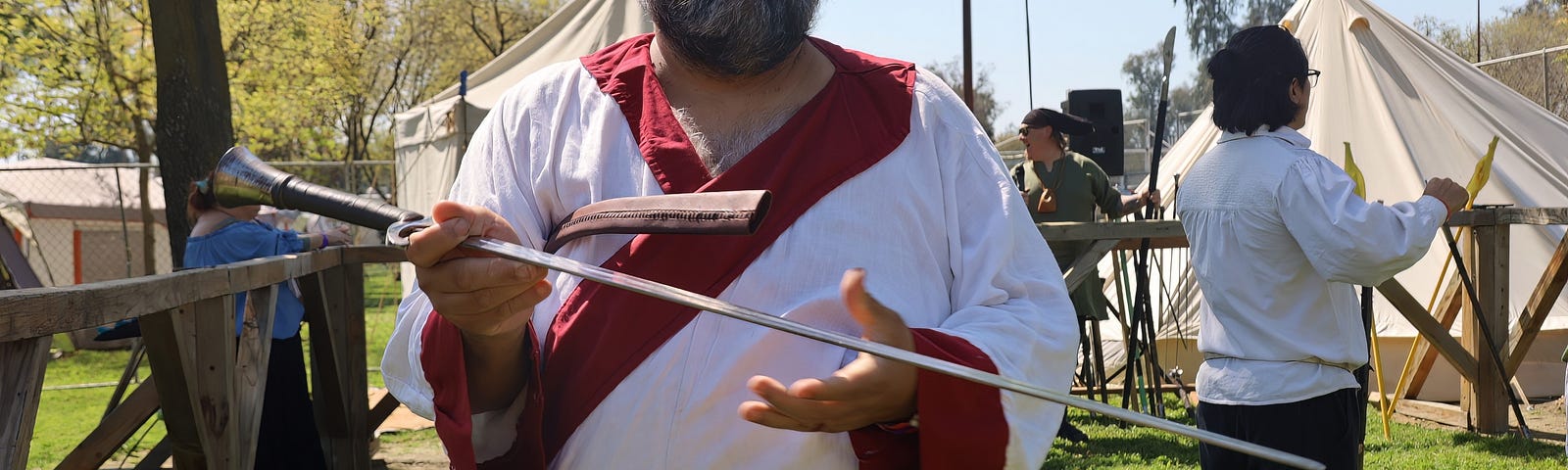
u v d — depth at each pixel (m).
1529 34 23.97
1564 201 7.06
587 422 1.24
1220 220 2.78
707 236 1.24
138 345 4.84
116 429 3.59
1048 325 1.29
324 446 4.30
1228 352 2.78
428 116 9.11
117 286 1.98
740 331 1.22
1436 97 7.54
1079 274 5.27
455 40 27.67
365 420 4.37
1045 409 1.26
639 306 1.23
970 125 1.38
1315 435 2.67
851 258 1.23
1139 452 5.40
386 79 26.91
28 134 15.95
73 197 16.31
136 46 16.09
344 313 4.26
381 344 11.84
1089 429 6.00
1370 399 6.51
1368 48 7.72
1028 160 6.39
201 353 2.63
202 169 5.99
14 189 16.06
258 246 4.55
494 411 1.30
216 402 2.64
